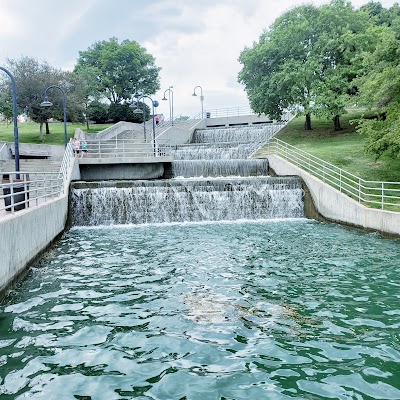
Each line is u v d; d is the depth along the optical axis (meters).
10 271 10.41
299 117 45.84
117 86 61.31
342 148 29.30
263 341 7.47
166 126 47.56
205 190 22.20
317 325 8.17
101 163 28.09
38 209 13.45
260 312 8.91
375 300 9.57
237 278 11.40
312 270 12.10
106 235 18.23
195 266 12.67
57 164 27.28
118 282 11.11
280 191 22.80
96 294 10.15
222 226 20.27
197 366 6.61
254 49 38.09
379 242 15.91
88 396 5.80
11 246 10.49
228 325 8.23
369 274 11.64
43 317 8.70
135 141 38.69
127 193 21.64
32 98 39.31
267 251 14.58
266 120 50.22
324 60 35.34
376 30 32.75
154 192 21.80
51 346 7.36
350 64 34.91
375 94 20.14
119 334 7.84
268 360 6.77
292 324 8.24
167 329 8.06
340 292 10.15
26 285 10.85
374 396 5.71
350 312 8.85
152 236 17.81
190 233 18.42
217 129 45.12
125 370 6.51
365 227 18.12
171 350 7.17
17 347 7.31
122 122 45.22
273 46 36.41
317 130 38.59
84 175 28.56
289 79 33.69
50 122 59.38
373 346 7.21
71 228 20.44
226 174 28.92
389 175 22.75
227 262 13.12
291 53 36.31
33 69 39.75
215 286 10.72
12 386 6.05
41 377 6.30
